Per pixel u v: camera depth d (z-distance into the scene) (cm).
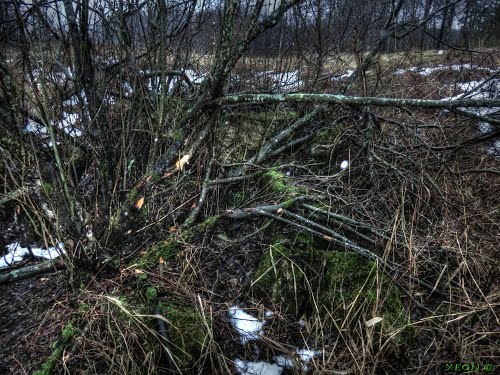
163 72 229
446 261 251
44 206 211
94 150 241
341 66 477
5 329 219
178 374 188
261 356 206
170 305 214
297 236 254
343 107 383
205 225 267
